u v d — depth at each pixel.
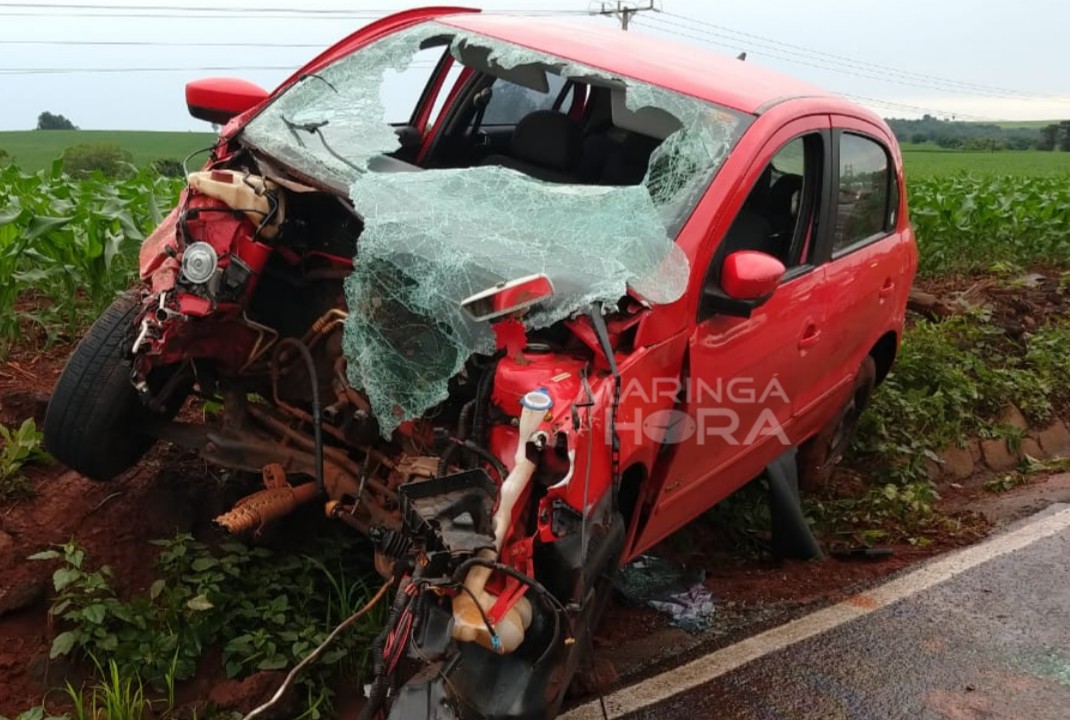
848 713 3.87
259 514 3.52
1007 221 13.21
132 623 3.52
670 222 3.73
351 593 3.80
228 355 3.77
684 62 4.69
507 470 3.04
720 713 3.79
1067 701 4.05
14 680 3.36
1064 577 5.18
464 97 5.26
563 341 3.36
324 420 3.70
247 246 3.54
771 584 4.95
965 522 5.97
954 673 4.20
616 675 3.97
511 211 3.68
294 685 3.46
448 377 3.27
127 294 4.07
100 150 26.92
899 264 5.64
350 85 4.54
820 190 4.63
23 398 4.70
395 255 3.35
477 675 2.79
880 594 4.90
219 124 4.87
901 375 7.52
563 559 2.91
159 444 4.58
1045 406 7.96
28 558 3.65
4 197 7.16
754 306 3.69
